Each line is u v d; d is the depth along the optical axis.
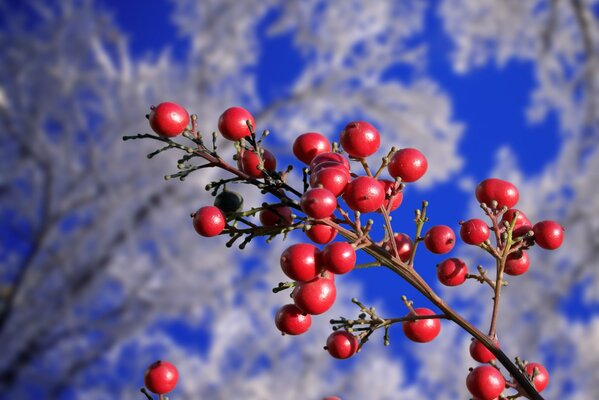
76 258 9.03
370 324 1.61
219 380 8.83
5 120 9.41
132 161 9.58
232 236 1.57
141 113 9.77
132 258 9.24
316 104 9.98
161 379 1.64
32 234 9.15
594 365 8.55
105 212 9.29
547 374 1.61
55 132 9.57
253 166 1.68
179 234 9.38
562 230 1.63
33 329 8.66
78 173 9.43
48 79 9.71
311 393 8.74
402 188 1.62
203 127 9.72
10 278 9.05
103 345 8.84
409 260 1.55
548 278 8.96
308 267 1.48
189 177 9.52
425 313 1.69
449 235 1.61
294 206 1.56
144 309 9.05
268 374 8.89
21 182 9.32
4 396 8.40
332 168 1.51
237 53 10.26
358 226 1.51
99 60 9.88
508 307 8.95
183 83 9.99
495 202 1.64
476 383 1.53
